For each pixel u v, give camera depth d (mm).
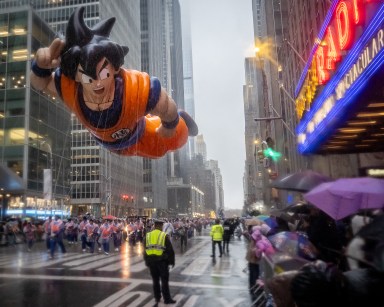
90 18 92688
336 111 10969
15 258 18844
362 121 11750
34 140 49219
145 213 132375
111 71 9477
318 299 3166
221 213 90875
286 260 4621
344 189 5738
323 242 7223
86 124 10367
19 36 50500
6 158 47156
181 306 8500
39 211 48969
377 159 17250
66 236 28922
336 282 3199
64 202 56562
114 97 9734
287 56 37844
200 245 30281
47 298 9352
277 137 43875
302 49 28828
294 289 3287
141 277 12602
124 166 105250
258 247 7711
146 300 9133
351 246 3367
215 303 8766
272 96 47250
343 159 18234
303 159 26719
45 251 23422
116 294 9828
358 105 10078
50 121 54125
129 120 10117
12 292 10078
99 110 9836
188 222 42906
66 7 96875
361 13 9383
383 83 8484
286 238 6445
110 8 100125
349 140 14469
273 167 49125
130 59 115250
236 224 38719
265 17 54188
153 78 10398
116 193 97062
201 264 16500
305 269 3348
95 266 15539
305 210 10273
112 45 9430
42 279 12188
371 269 3479
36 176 49125
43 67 9875
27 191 46281
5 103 48812
